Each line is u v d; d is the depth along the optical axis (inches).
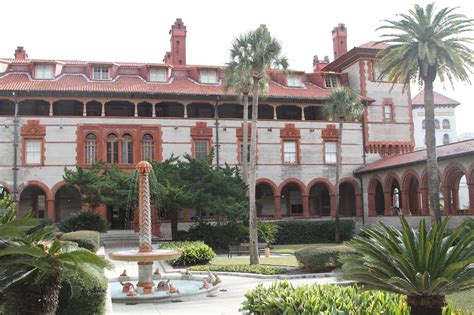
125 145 1659.7
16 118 1587.1
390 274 310.5
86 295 403.5
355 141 1870.1
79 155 1610.5
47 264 327.6
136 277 789.9
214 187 1417.3
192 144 1707.7
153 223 1649.9
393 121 1916.8
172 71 1868.8
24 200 1706.4
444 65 1226.0
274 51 1176.8
